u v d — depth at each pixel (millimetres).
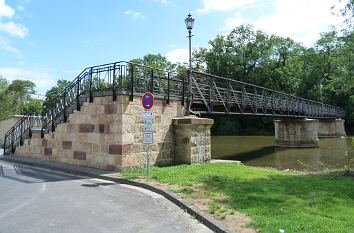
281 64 78562
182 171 12953
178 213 7711
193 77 19062
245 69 77500
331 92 74438
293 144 44375
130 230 6457
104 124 14203
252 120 75438
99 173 13023
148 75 15320
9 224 6754
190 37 17844
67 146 15930
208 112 20031
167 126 15836
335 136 64688
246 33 77250
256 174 13109
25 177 12633
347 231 6059
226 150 38500
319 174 15453
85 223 6867
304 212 7484
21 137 18828
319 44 74375
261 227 6258
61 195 9484
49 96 63281
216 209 7590
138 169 13820
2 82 57969
